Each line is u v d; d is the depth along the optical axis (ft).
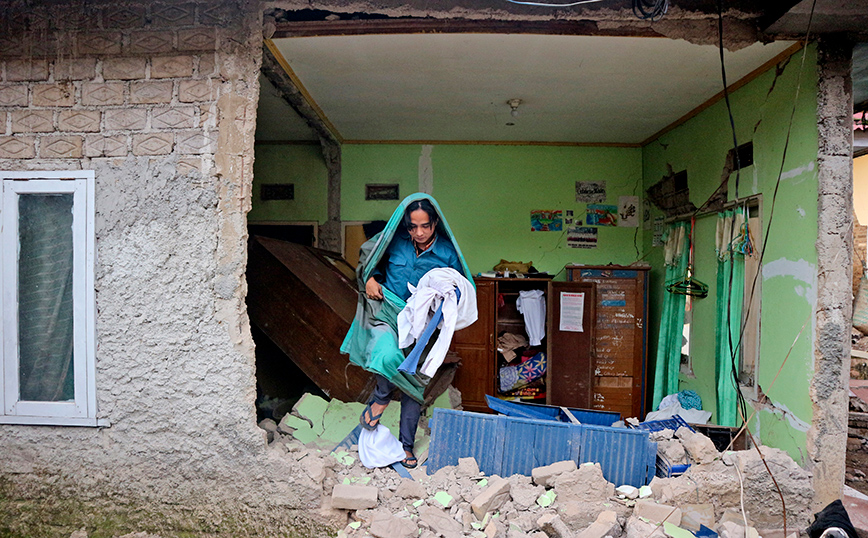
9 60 9.41
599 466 9.19
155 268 9.19
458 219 19.19
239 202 9.16
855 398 15.57
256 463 9.14
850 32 9.62
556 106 15.02
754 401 11.46
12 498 9.42
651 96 14.03
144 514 9.27
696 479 9.30
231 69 9.16
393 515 8.48
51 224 9.39
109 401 9.32
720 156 13.60
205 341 9.17
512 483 9.31
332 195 19.01
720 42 9.23
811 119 9.84
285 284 12.25
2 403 9.43
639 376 16.99
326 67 12.22
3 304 9.39
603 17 9.70
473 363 16.92
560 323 16.65
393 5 9.58
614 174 19.21
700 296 14.60
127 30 9.29
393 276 10.27
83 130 9.30
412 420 10.07
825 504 9.45
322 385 11.98
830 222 9.45
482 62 11.88
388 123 16.83
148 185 9.19
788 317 10.41
